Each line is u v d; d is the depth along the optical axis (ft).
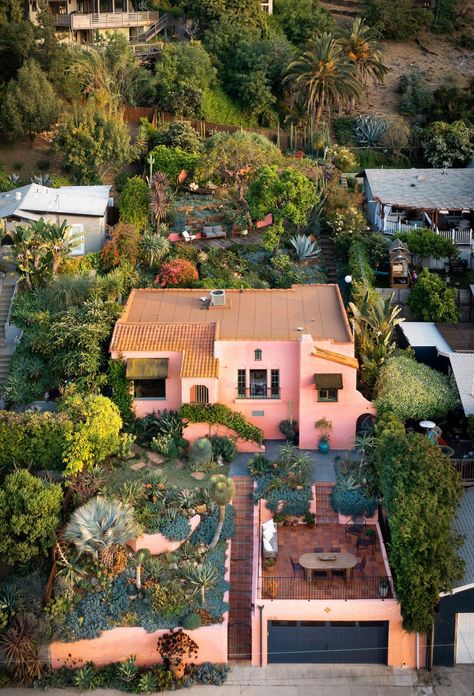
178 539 129.18
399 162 233.76
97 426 134.62
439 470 123.85
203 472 141.28
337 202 194.70
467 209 190.49
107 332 151.74
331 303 160.97
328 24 266.57
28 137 225.15
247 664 122.31
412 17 280.51
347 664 123.03
